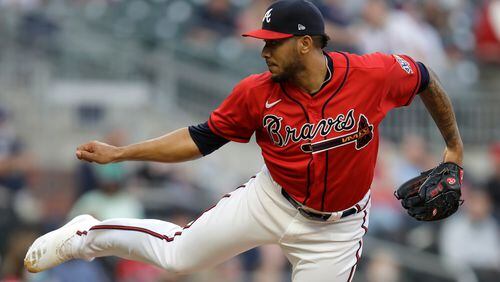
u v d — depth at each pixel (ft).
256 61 159.12
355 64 62.18
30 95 162.40
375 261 121.80
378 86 62.23
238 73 159.63
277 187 64.69
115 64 163.84
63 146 158.71
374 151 63.77
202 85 159.84
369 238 123.13
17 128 158.81
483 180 147.54
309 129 61.77
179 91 161.48
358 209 65.21
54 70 164.25
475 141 159.02
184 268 66.90
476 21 177.58
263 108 62.39
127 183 131.95
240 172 155.43
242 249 66.90
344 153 62.39
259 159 157.69
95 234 68.59
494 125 159.02
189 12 167.53
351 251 66.08
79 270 114.93
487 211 128.67
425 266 122.93
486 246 127.24
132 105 161.68
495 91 162.30
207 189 145.28
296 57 60.85
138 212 124.67
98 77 163.32
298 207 64.54
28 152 153.38
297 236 65.21
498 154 141.28
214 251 66.33
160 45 164.45
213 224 66.13
